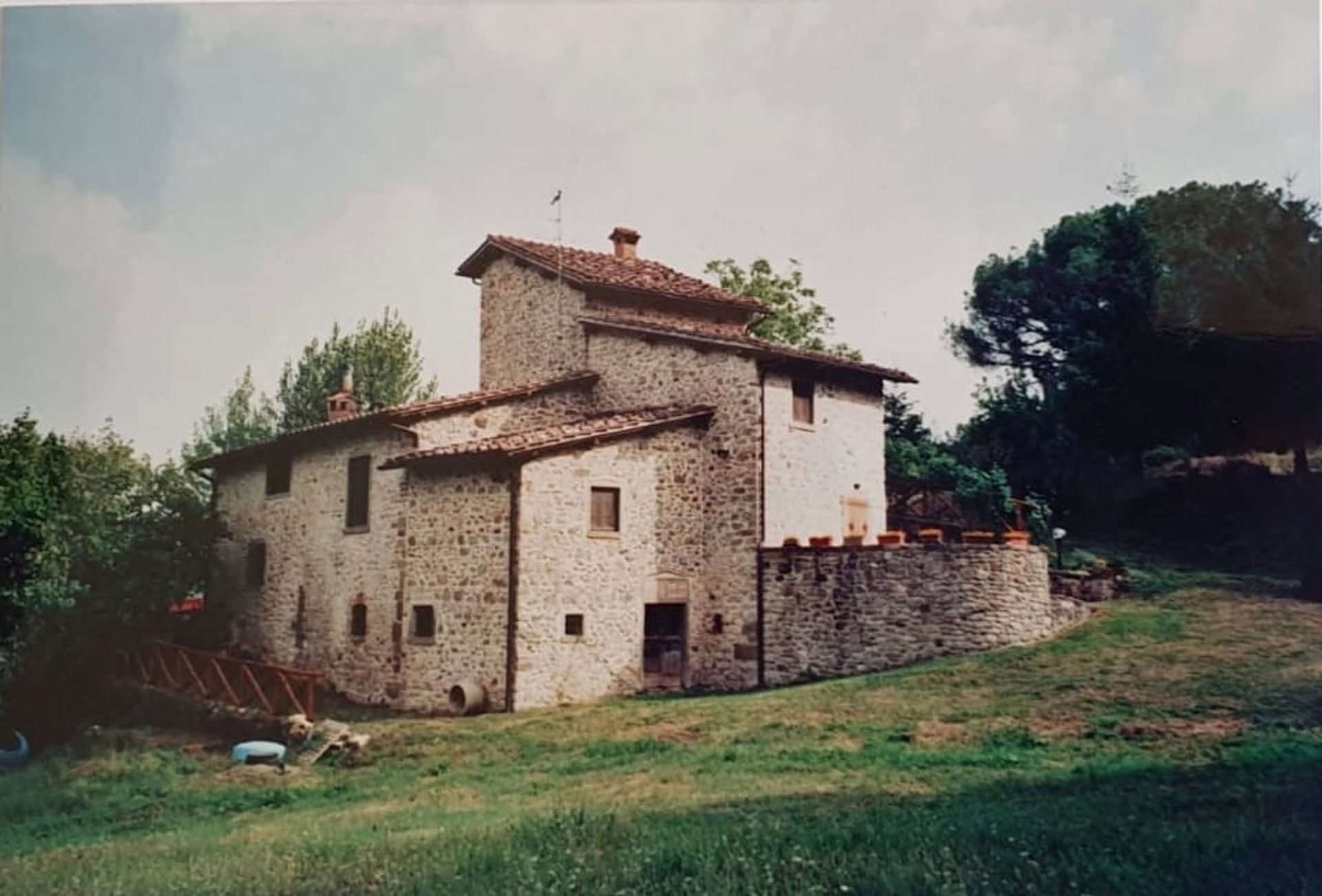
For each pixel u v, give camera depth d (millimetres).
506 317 18938
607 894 5914
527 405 16531
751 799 8352
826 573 14352
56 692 15438
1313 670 10938
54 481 15875
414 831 8195
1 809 11164
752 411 15375
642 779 9625
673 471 15359
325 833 8438
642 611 14820
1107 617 13805
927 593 13578
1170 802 7379
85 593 15938
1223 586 14875
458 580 14477
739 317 19359
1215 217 15977
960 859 6125
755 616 14859
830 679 13977
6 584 15477
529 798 9352
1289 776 7926
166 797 11289
